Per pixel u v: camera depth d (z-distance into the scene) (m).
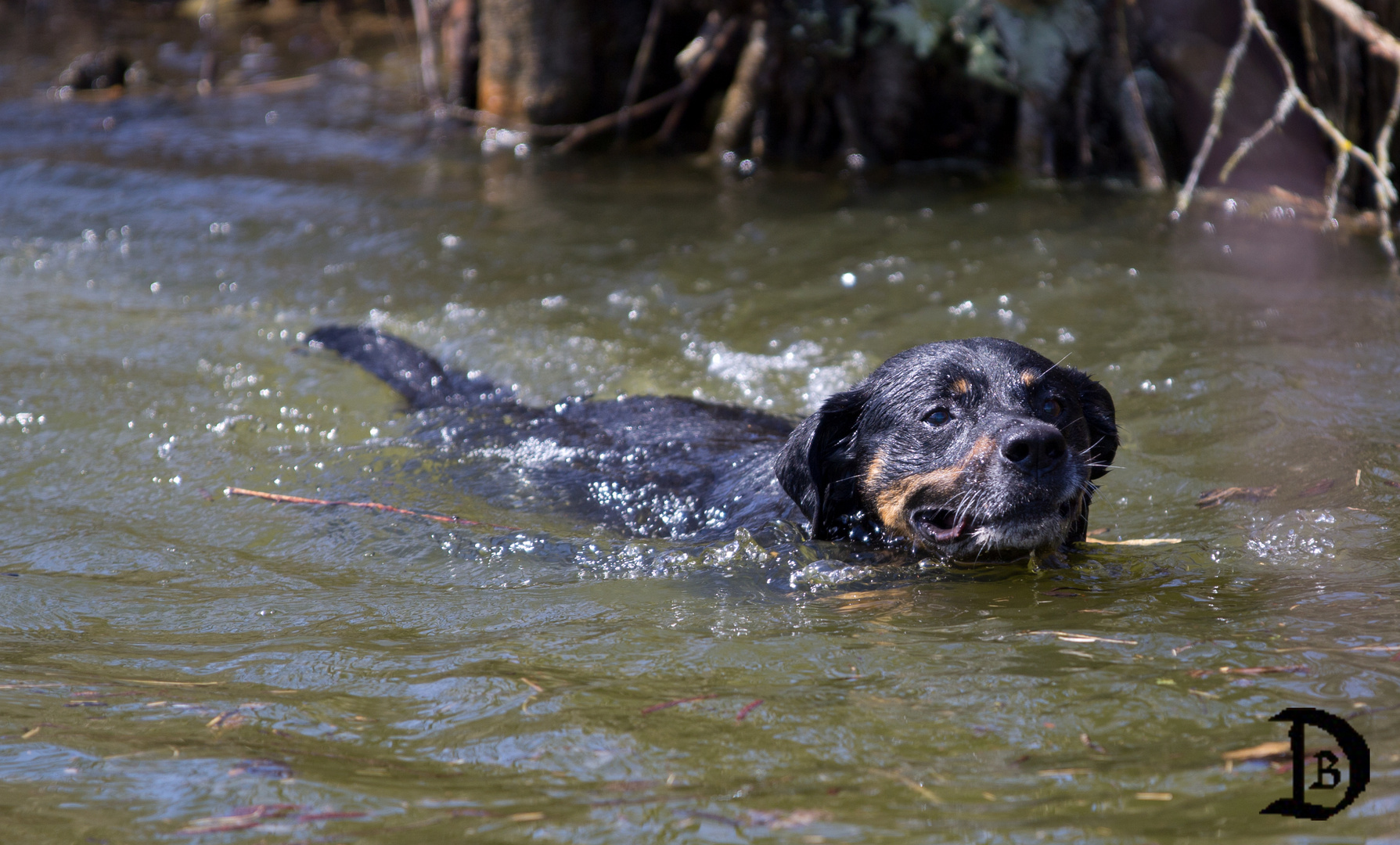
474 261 9.60
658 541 5.52
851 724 3.47
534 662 4.05
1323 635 3.96
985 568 5.18
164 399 7.24
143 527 5.67
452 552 5.38
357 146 12.98
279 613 4.66
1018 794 3.04
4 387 7.24
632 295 8.90
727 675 3.89
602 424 6.87
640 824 2.95
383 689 3.84
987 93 11.97
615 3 13.12
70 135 13.21
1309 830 2.79
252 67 16.50
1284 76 10.83
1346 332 7.47
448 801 3.08
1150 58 11.48
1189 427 6.52
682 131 13.41
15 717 3.64
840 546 5.47
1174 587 4.67
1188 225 9.77
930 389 5.34
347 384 7.57
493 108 13.41
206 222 10.49
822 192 11.22
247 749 3.40
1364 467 5.78
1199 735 3.30
